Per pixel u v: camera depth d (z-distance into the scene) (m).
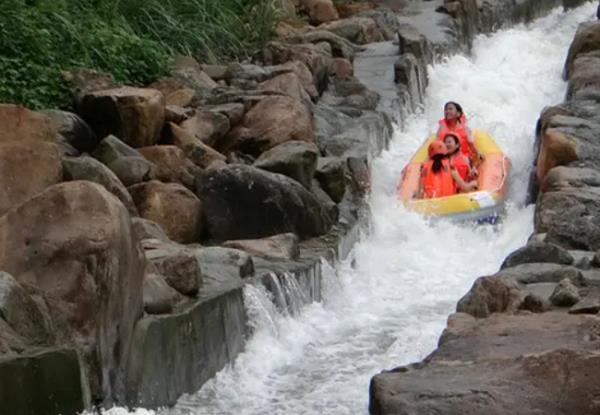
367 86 41.25
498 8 54.03
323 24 47.66
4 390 16.97
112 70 34.56
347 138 35.06
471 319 21.83
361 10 50.34
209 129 32.56
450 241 32.56
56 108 31.22
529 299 22.22
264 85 36.59
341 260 29.17
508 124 41.00
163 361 20.69
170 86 35.06
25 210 19.34
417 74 42.72
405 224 32.94
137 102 30.50
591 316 21.14
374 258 30.88
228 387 22.16
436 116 42.78
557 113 36.19
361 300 28.00
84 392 18.28
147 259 22.22
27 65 31.56
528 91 44.50
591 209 28.88
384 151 37.59
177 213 27.98
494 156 35.75
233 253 24.98
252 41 42.66
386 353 24.00
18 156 24.62
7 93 30.50
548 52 50.34
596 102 37.28
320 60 39.66
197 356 21.77
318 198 30.06
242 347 23.53
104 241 18.91
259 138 32.88
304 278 26.16
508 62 48.91
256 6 43.75
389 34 47.66
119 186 26.86
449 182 34.66
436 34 48.00
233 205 28.59
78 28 34.75
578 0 59.19
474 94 44.16
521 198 35.25
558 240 28.08
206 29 40.69
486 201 33.50
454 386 18.42
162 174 29.56
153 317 20.77
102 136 30.80
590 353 18.36
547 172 33.03
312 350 24.33
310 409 21.09
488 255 31.59
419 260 31.02
